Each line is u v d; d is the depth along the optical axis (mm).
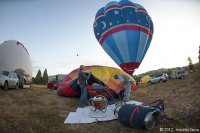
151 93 16016
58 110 10734
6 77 17016
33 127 7871
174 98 12445
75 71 15578
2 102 11719
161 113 7934
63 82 15531
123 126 8039
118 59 18594
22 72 23078
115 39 18344
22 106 11086
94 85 13211
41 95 15586
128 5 19141
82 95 11602
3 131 7324
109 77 13273
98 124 8492
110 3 19781
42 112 10016
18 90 18094
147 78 44500
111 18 18781
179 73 35156
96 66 14289
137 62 18516
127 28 18375
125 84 12164
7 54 26250
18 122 8289
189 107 9672
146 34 18875
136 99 13711
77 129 7914
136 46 18344
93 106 9828
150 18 19953
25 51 28266
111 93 12680
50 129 7758
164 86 20188
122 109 7699
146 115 7148
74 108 11352
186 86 16438
